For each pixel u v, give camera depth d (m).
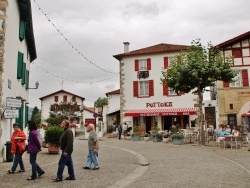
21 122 17.41
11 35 14.33
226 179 9.49
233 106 30.44
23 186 8.58
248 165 12.46
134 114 33.69
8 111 11.98
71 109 54.50
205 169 11.45
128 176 10.11
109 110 47.50
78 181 9.31
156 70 34.66
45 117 63.72
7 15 13.25
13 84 15.23
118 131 32.72
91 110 65.00
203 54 22.38
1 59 12.53
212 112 33.06
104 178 9.79
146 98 34.62
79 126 59.69
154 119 34.03
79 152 17.55
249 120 30.06
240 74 30.69
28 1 15.38
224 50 31.09
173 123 33.62
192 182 9.06
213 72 21.72
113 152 17.53
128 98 35.19
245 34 30.23
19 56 16.81
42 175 10.21
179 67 22.25
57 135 16.12
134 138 29.33
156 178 9.73
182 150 18.50
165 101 34.03
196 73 21.27
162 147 20.75
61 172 9.29
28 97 22.70
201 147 20.61
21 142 10.66
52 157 14.85
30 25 18.00
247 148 19.69
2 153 12.80
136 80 35.22
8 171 10.55
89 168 11.67
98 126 37.38
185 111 32.34
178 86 22.78
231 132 24.00
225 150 18.52
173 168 11.73
